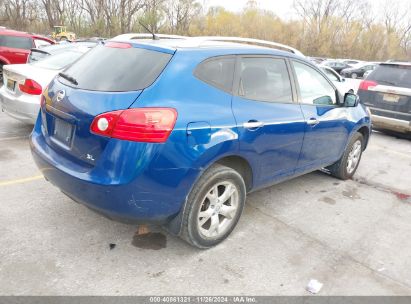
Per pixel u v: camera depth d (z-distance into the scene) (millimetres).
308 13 56625
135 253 3234
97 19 44250
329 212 4355
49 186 4355
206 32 46844
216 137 3010
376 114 8281
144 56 3062
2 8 48094
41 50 8422
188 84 2965
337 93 4762
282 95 3848
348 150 5199
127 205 2771
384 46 52375
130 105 2699
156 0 42625
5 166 4863
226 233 3475
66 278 2863
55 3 47406
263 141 3480
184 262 3168
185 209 3047
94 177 2750
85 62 3381
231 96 3268
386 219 4309
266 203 4438
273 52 3854
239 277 3039
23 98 5730
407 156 7109
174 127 2760
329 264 3322
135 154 2666
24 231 3410
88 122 2793
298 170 4266
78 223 3619
